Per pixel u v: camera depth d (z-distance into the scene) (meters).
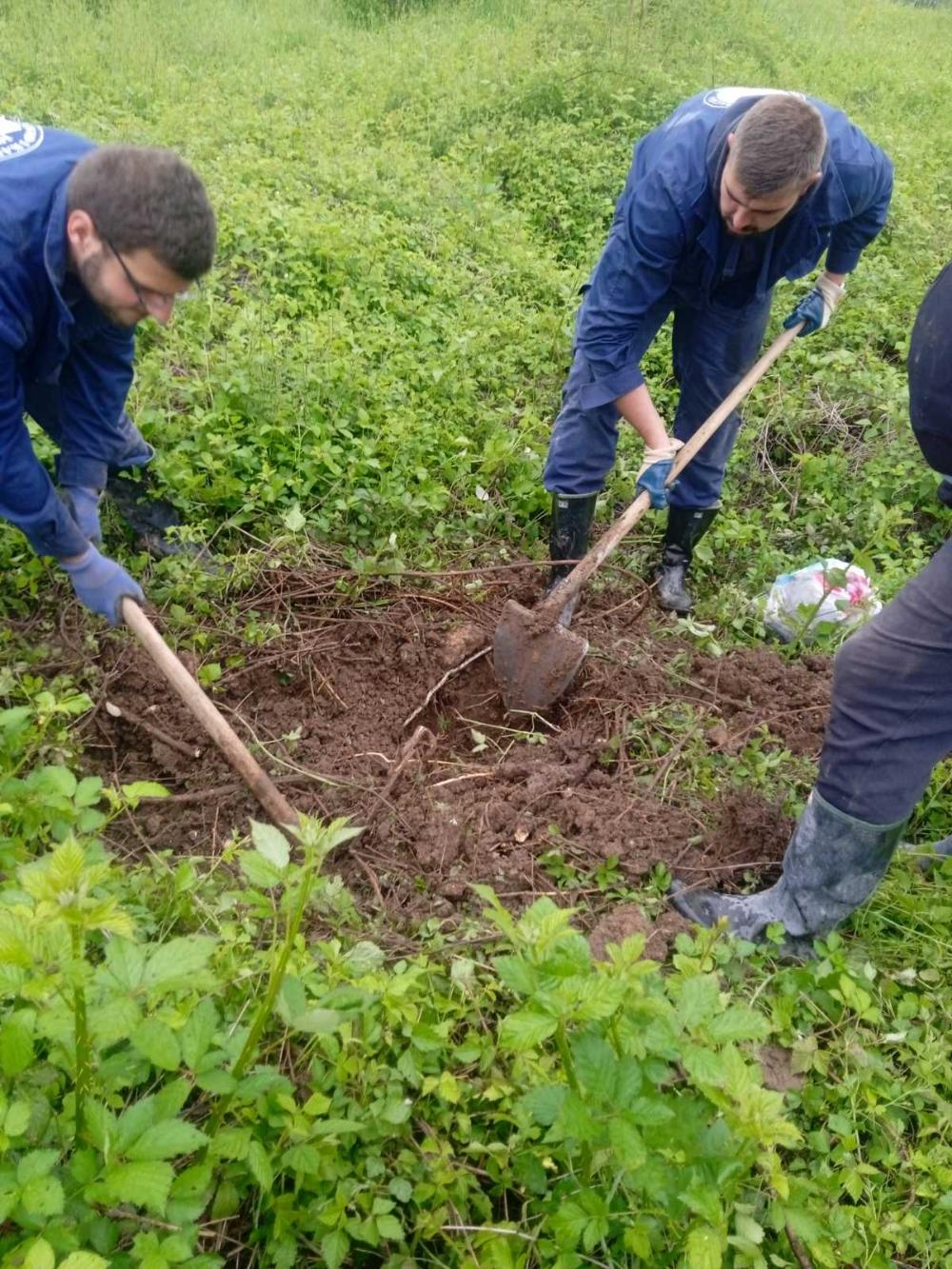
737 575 4.53
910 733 2.42
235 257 5.37
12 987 1.60
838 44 11.64
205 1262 1.62
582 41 9.10
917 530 4.92
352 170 6.60
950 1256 2.19
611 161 7.47
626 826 3.08
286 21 9.71
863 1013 2.44
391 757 3.37
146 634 2.70
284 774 3.19
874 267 6.63
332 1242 1.83
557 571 4.11
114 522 3.90
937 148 9.20
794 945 2.75
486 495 4.36
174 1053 1.61
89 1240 1.63
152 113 7.32
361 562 3.80
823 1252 2.00
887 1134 2.38
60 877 1.48
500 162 7.38
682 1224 1.93
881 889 2.93
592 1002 1.66
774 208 2.94
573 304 5.75
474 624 3.90
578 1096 1.76
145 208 2.14
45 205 2.27
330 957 2.18
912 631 2.36
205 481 3.98
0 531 3.61
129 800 2.38
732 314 3.65
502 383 5.09
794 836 2.72
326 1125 1.85
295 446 4.18
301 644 3.66
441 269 5.83
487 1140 2.13
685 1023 1.82
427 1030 2.10
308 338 4.79
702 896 2.85
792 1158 2.33
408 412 4.50
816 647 4.02
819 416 5.24
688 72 8.80
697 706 3.63
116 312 2.40
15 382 2.41
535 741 3.53
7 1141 1.54
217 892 2.62
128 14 8.84
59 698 3.13
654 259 3.24
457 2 10.62
